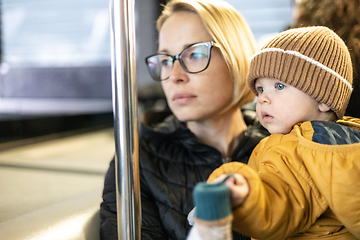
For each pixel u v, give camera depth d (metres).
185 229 0.65
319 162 0.46
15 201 0.94
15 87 4.35
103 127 3.62
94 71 4.24
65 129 3.36
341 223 0.50
